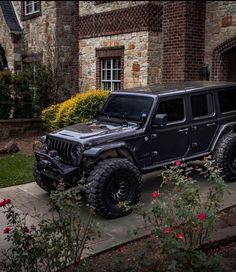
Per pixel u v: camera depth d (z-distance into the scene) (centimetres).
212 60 1170
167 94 673
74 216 423
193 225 405
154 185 745
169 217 398
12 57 1872
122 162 602
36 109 1359
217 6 1145
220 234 489
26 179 822
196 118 702
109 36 1388
